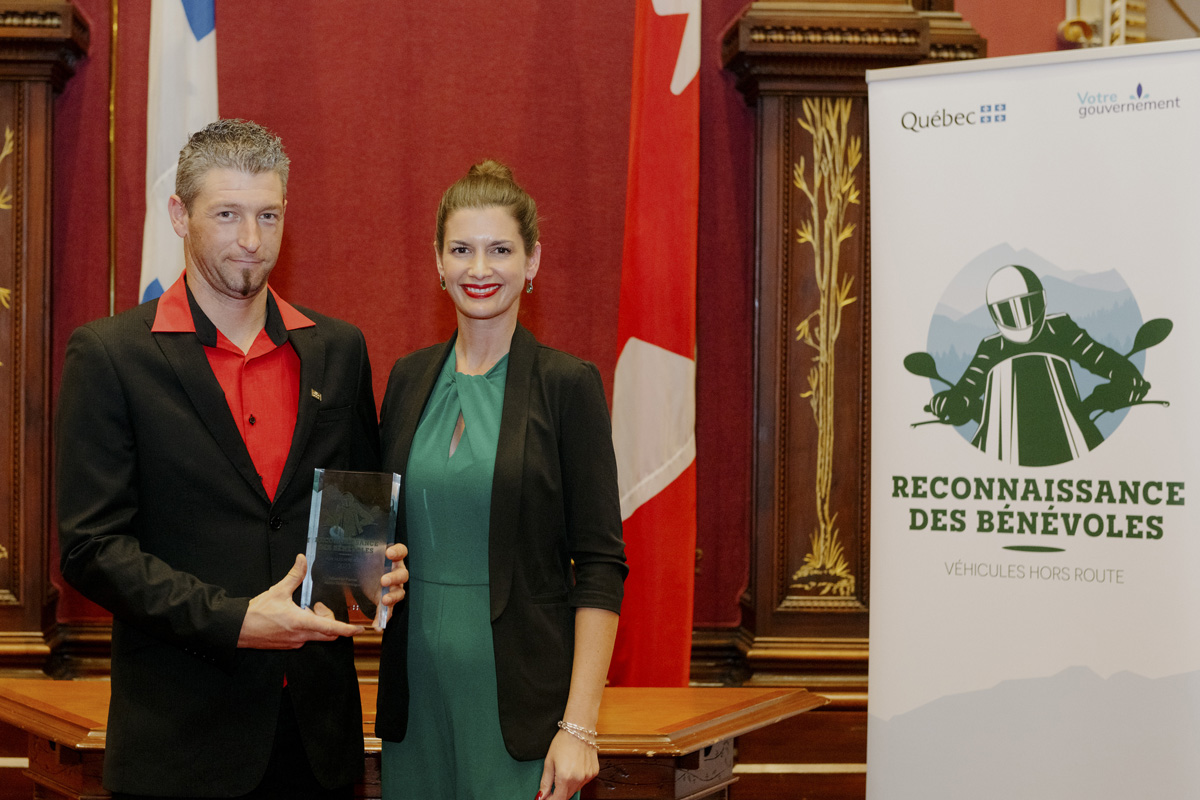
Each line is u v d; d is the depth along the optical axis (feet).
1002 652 6.36
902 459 6.63
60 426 5.03
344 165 11.22
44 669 10.57
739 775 10.62
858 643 10.73
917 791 6.57
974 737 6.43
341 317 11.24
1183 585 5.94
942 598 6.51
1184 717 5.96
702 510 11.36
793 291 10.73
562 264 11.30
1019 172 6.31
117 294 10.97
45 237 10.61
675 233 10.07
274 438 5.35
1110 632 6.11
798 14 10.45
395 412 5.69
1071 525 6.19
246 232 4.99
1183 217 5.92
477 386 5.41
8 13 10.20
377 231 11.25
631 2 11.31
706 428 11.34
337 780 5.34
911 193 6.59
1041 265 6.25
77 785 6.87
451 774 5.25
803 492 10.78
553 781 4.93
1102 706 6.13
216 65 10.40
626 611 10.11
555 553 5.36
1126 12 11.27
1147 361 6.00
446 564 5.26
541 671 5.11
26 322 10.55
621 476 10.19
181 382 5.11
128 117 10.93
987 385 6.38
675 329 10.09
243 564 5.10
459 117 11.24
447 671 5.18
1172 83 5.95
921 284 6.56
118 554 4.79
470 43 11.23
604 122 11.30
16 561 10.53
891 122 6.66
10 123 10.55
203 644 4.69
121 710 5.09
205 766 5.01
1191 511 5.91
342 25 11.20
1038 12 11.35
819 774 10.64
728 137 11.26
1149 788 6.03
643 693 8.47
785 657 10.66
